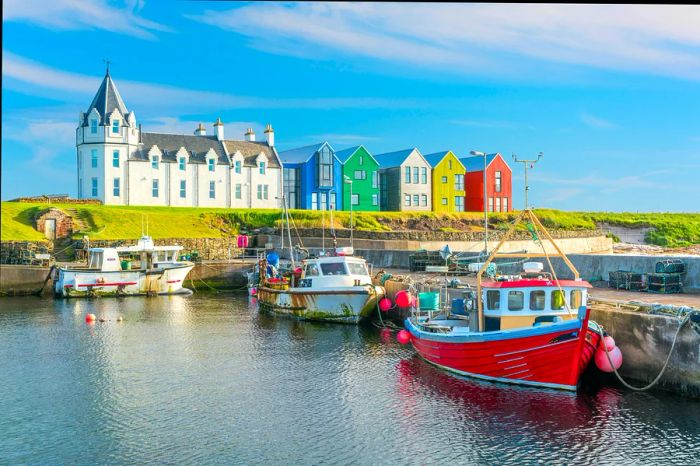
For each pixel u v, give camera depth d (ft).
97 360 71.92
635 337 55.67
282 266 138.21
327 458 44.88
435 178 232.32
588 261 87.30
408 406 54.34
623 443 45.52
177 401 57.11
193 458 45.24
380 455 45.21
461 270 100.73
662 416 49.29
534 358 56.24
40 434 49.88
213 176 211.61
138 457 45.57
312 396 57.77
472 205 240.73
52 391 60.44
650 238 233.76
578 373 54.90
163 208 194.90
